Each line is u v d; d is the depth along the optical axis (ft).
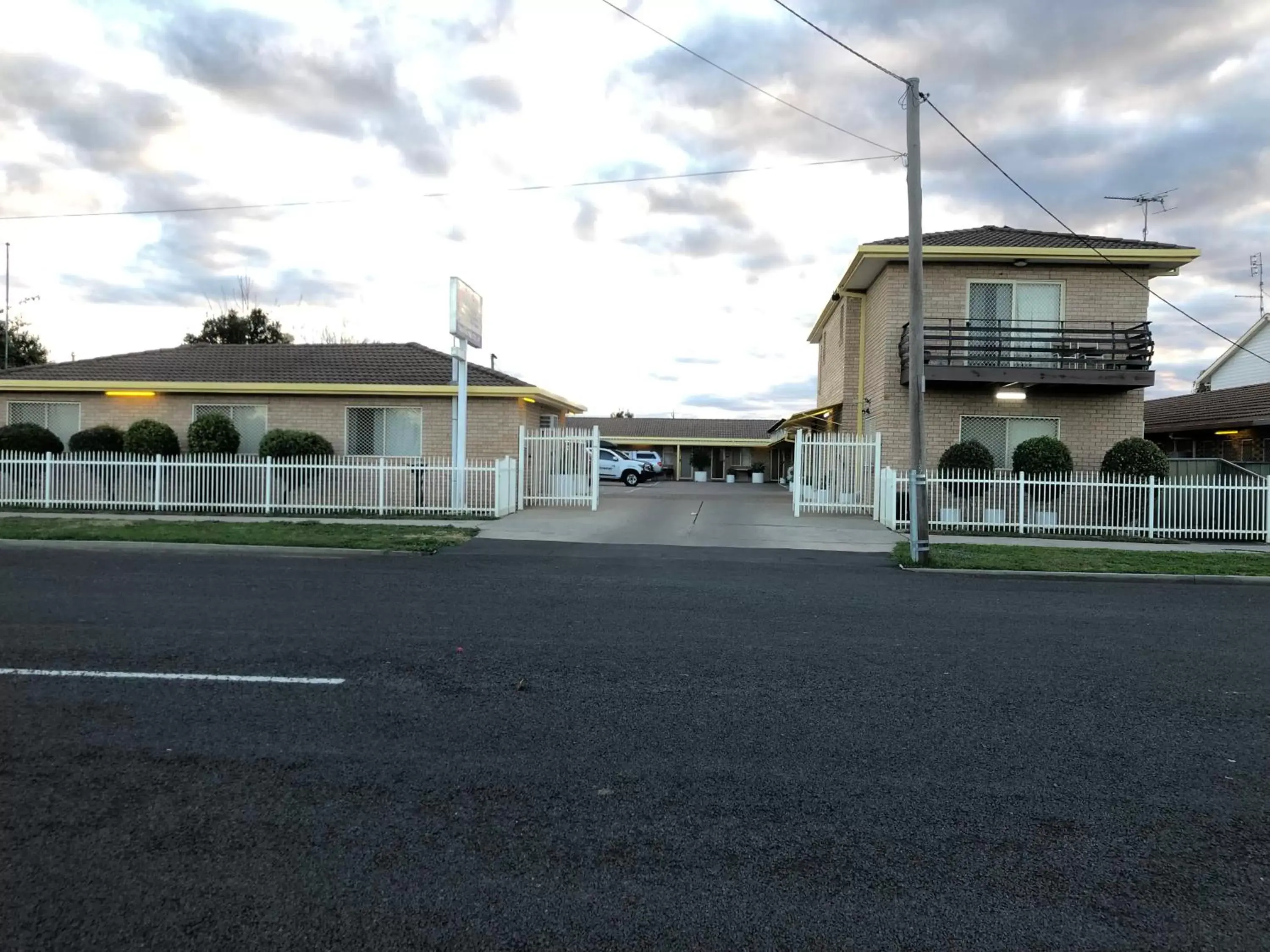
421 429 71.51
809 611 29.96
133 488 59.82
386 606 28.89
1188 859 12.02
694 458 179.11
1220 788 14.49
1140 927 10.36
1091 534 56.03
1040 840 12.53
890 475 57.47
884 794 14.03
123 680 19.36
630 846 12.10
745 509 68.08
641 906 10.58
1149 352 60.64
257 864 11.37
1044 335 63.98
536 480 68.18
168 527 48.78
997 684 20.67
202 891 10.68
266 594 30.68
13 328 140.26
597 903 10.64
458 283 60.54
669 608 29.86
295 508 59.88
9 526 48.19
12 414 72.59
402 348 82.12
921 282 44.21
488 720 17.21
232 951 9.48
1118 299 63.82
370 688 19.17
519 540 48.67
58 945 9.51
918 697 19.43
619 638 24.73
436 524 54.03
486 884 11.01
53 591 30.60
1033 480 57.31
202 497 59.88
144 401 72.08
